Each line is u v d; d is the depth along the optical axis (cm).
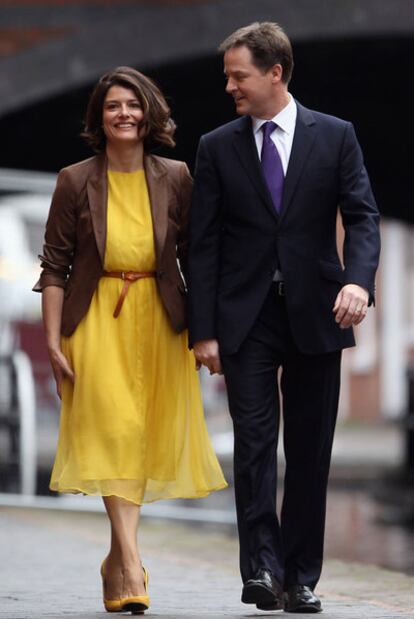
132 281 1138
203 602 1270
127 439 1123
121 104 1128
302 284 1104
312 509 1141
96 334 1136
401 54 2478
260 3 2305
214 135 1123
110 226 1134
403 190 3734
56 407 3111
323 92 2908
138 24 2320
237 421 1118
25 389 2636
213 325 1123
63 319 1148
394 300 6994
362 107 3042
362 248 1093
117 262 1136
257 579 1087
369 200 1110
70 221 1145
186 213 1162
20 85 2325
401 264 6994
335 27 2302
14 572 1545
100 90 1133
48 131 2744
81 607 1207
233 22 2306
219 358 1127
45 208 2897
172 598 1312
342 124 1117
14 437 2672
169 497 1160
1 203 2866
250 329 1111
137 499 1129
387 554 2000
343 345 1123
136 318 1138
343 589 1430
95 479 1119
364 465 3916
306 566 1144
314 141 1109
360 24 2297
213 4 2317
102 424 1125
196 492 1164
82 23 2331
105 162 1148
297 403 1137
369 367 7038
